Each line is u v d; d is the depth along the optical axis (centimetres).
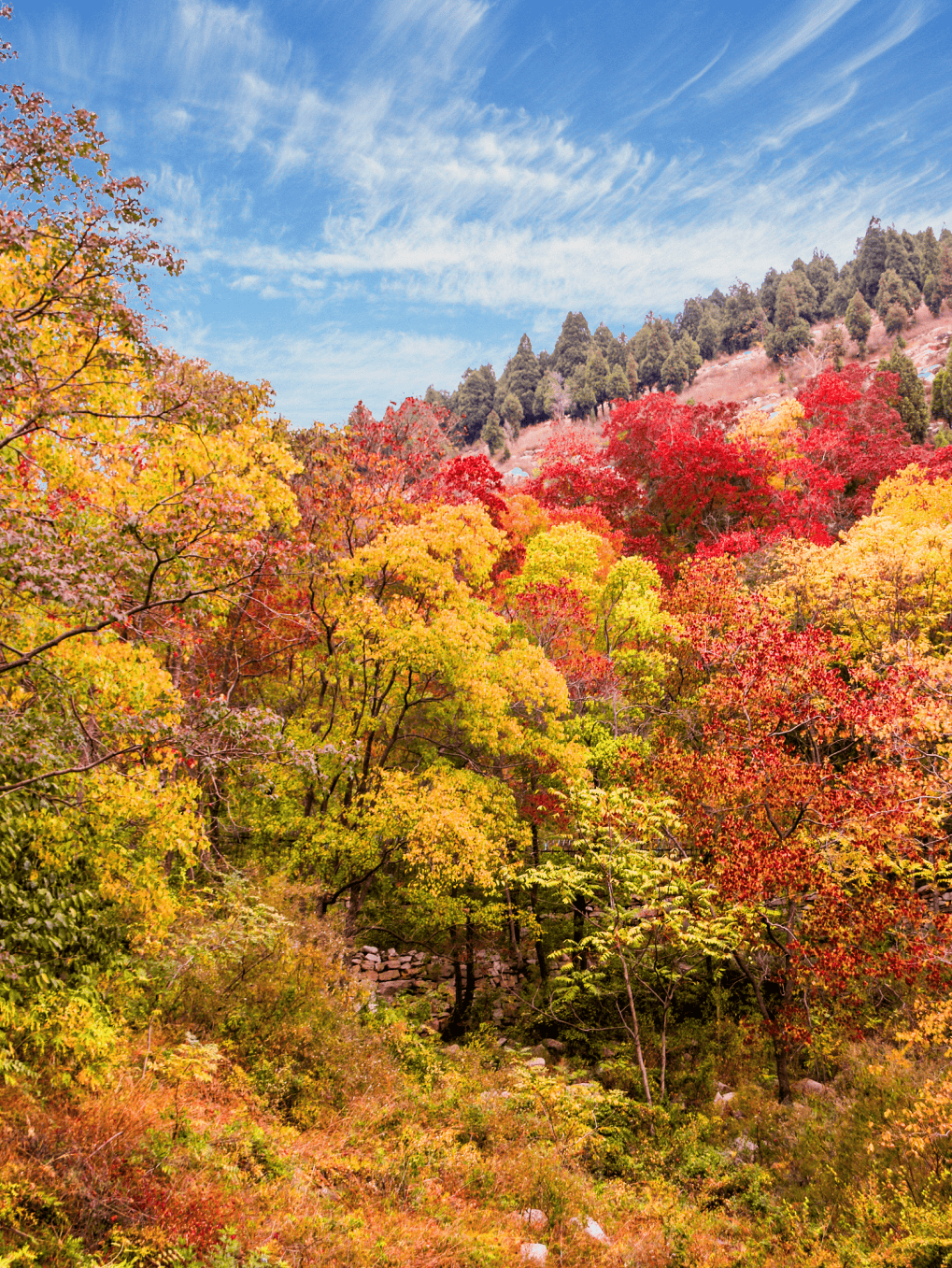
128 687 893
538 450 10862
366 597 1678
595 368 12506
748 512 3853
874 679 1548
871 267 12938
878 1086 1067
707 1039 1617
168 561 868
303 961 1121
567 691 1888
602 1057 1642
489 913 1773
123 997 870
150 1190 586
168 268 740
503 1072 1316
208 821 1385
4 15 645
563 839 1977
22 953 725
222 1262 540
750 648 1622
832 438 4372
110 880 853
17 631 797
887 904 1298
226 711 894
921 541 2139
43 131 654
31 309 716
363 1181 807
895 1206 829
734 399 11362
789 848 1330
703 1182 1048
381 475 2027
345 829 1565
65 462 939
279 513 1335
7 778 750
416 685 1794
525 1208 874
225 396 989
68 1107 634
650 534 3919
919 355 10381
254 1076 924
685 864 1441
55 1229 507
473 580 1919
